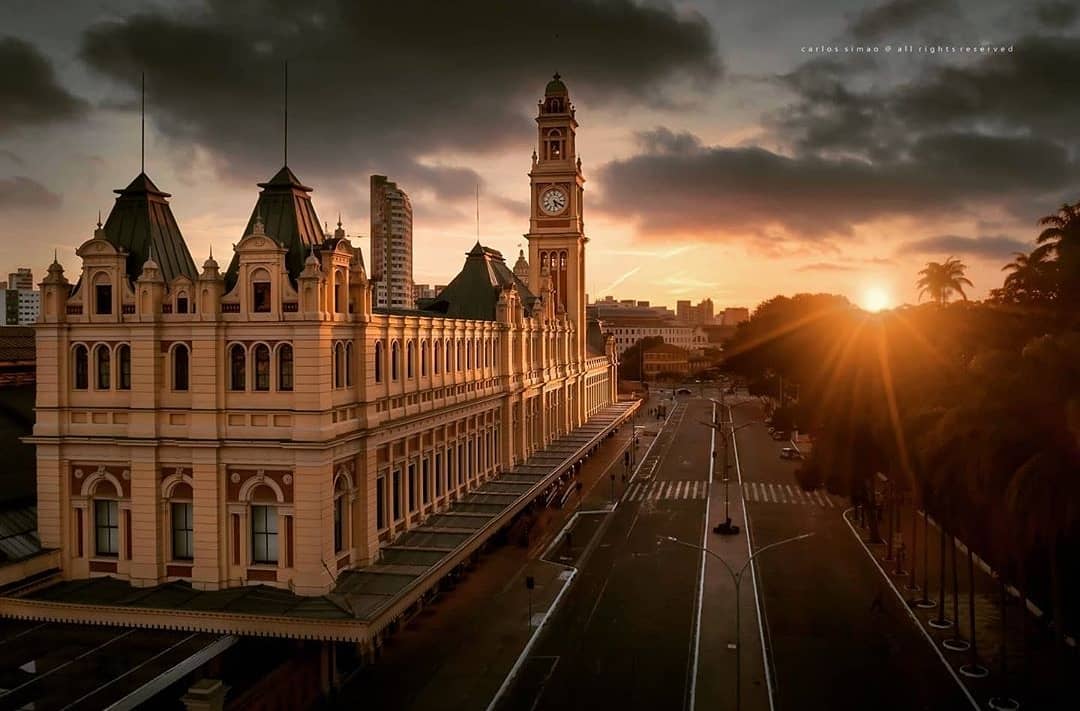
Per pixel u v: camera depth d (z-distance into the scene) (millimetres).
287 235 56344
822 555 82500
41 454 55781
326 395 52594
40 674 42344
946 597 69188
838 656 56688
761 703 49344
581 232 147250
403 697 49750
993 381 48719
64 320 55781
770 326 186500
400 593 50906
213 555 52750
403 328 65500
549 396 120438
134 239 57969
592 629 61625
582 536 89688
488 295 99812
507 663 54906
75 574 55656
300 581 51438
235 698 43812
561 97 145750
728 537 89562
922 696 50375
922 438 58406
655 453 151625
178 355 54312
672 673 53688
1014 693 50594
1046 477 41812
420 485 69562
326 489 52125
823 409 89062
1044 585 56906
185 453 53531
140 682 41312
